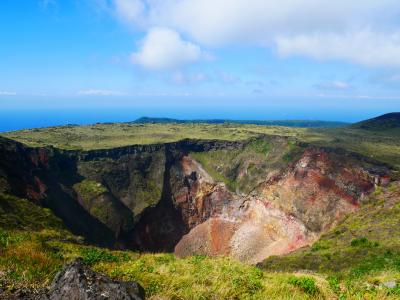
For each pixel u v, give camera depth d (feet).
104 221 328.70
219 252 375.45
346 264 119.85
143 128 547.90
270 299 38.78
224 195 413.59
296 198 339.16
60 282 28.73
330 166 333.01
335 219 296.71
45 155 334.65
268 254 331.77
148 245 369.91
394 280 51.52
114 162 389.19
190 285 39.27
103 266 47.37
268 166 400.26
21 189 258.57
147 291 35.73
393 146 394.32
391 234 151.74
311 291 43.01
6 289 31.22
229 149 453.58
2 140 296.51
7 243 51.98
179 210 417.49
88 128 512.63
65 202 310.65
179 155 443.32
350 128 609.42
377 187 279.49
